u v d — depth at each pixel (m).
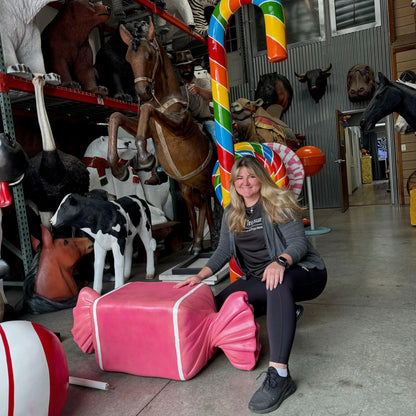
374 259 3.48
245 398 1.49
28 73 2.96
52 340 1.35
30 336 1.28
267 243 1.75
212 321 1.73
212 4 5.73
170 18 4.60
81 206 2.74
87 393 1.62
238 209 1.82
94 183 4.09
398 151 6.99
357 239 4.44
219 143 2.52
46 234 2.86
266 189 1.74
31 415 1.21
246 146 3.07
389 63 7.29
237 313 1.68
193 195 3.89
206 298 1.78
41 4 3.08
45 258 2.81
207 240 4.96
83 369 1.84
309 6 7.71
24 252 2.97
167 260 4.29
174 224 4.54
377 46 7.32
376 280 2.86
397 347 1.80
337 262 3.50
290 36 7.91
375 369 1.62
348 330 2.03
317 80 7.19
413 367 1.61
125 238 2.96
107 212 2.85
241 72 8.32
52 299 2.75
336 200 7.81
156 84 3.08
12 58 2.99
